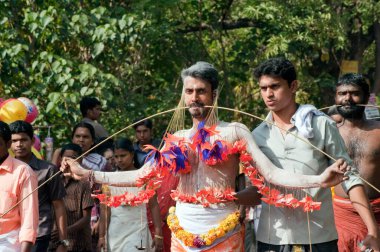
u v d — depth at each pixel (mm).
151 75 19609
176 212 7051
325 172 6453
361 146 8602
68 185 10688
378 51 21812
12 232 8344
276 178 6695
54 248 10219
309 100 21250
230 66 19516
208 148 6723
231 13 20141
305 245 6980
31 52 16047
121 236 10266
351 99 8625
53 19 15375
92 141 11969
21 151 9312
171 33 18031
